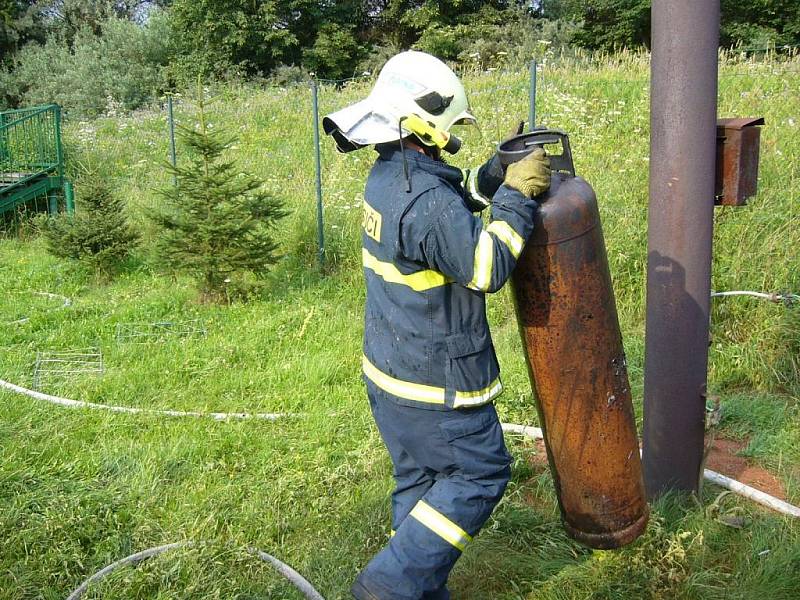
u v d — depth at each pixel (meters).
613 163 7.60
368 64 28.30
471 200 2.61
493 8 28.41
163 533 3.37
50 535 3.33
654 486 3.37
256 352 5.74
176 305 7.18
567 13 26.69
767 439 3.95
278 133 13.48
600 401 2.52
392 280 2.31
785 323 4.69
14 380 5.38
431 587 2.34
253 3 29.02
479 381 2.33
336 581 3.00
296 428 4.43
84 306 7.35
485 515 2.39
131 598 2.89
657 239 3.15
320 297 7.06
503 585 2.92
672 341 3.19
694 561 2.94
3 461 4.01
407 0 30.11
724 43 22.23
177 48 30.75
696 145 2.99
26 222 11.38
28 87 31.20
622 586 2.78
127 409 4.74
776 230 5.35
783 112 7.84
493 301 6.17
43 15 35.53
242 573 3.02
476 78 13.67
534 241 2.36
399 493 2.59
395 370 2.35
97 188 8.66
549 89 10.96
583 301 2.42
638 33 25.38
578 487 2.61
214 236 7.00
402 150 2.22
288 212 7.41
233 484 3.78
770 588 2.78
